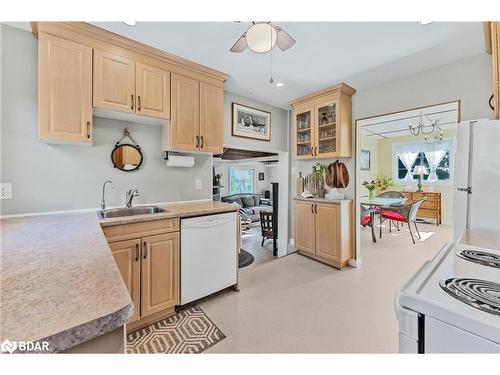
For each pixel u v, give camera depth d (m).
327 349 1.59
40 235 1.23
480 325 0.50
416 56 2.21
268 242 4.93
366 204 4.43
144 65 2.06
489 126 1.58
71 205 1.98
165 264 1.92
